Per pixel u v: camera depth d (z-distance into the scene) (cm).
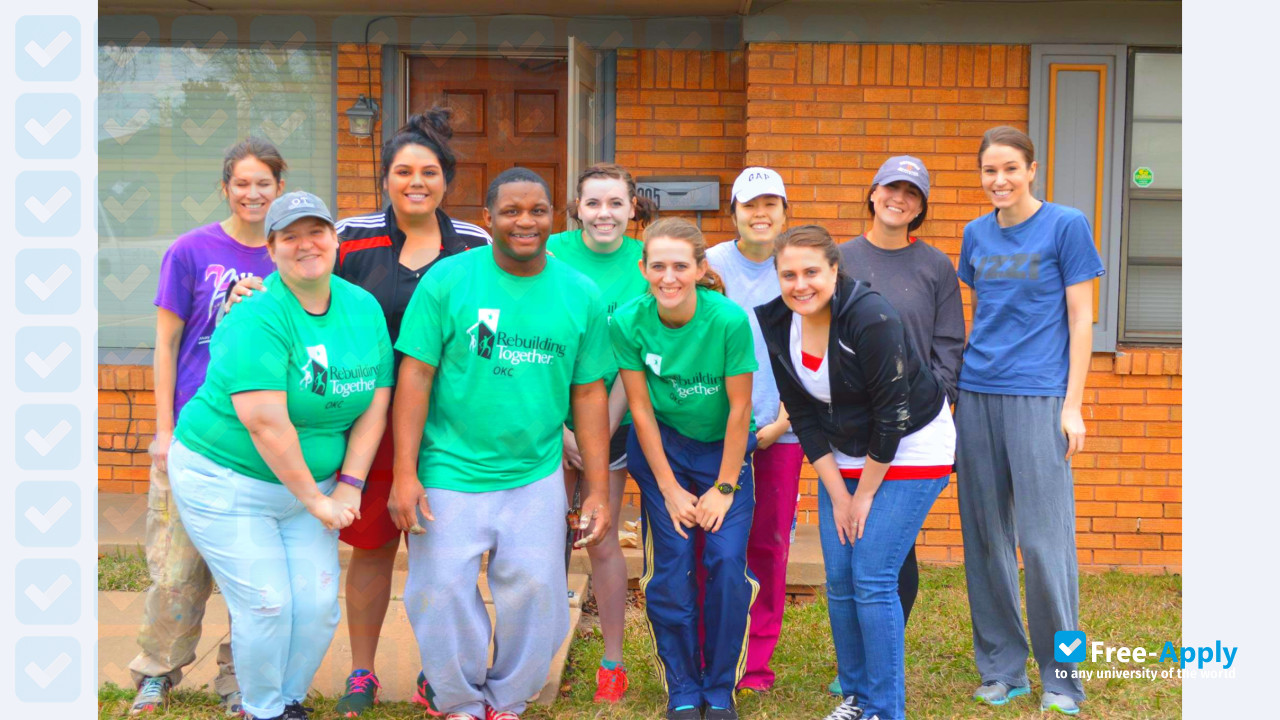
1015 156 366
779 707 373
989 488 384
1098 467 568
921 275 376
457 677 343
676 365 344
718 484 352
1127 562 569
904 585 383
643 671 405
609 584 381
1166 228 566
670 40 579
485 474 337
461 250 359
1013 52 552
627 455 373
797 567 509
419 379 334
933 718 368
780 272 329
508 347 330
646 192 580
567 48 580
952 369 374
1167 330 573
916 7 550
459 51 585
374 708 364
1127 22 548
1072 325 370
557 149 592
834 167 555
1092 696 387
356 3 567
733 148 582
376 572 367
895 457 343
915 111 553
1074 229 366
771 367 355
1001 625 391
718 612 351
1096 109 552
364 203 587
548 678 391
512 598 341
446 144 352
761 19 551
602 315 347
